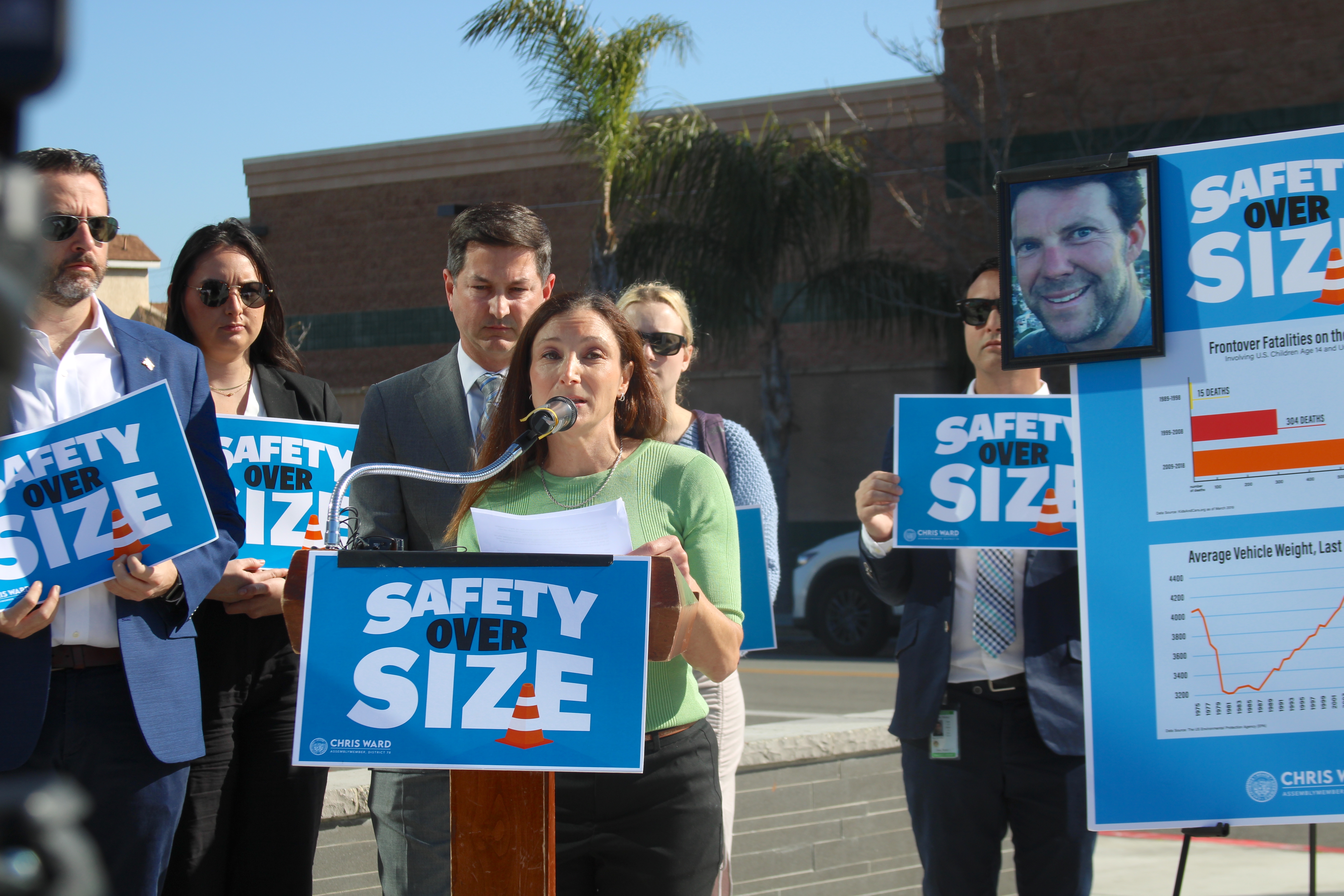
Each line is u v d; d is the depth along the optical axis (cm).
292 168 2419
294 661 326
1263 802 231
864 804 432
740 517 352
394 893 276
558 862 236
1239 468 237
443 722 184
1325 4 1548
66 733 262
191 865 306
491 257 299
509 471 255
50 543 258
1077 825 303
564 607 189
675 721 239
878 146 1631
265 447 337
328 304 2402
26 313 51
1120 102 1647
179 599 275
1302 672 232
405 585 191
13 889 69
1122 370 245
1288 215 237
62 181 273
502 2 1432
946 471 315
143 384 287
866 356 1933
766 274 1558
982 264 353
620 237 1593
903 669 319
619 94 1476
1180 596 238
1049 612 306
